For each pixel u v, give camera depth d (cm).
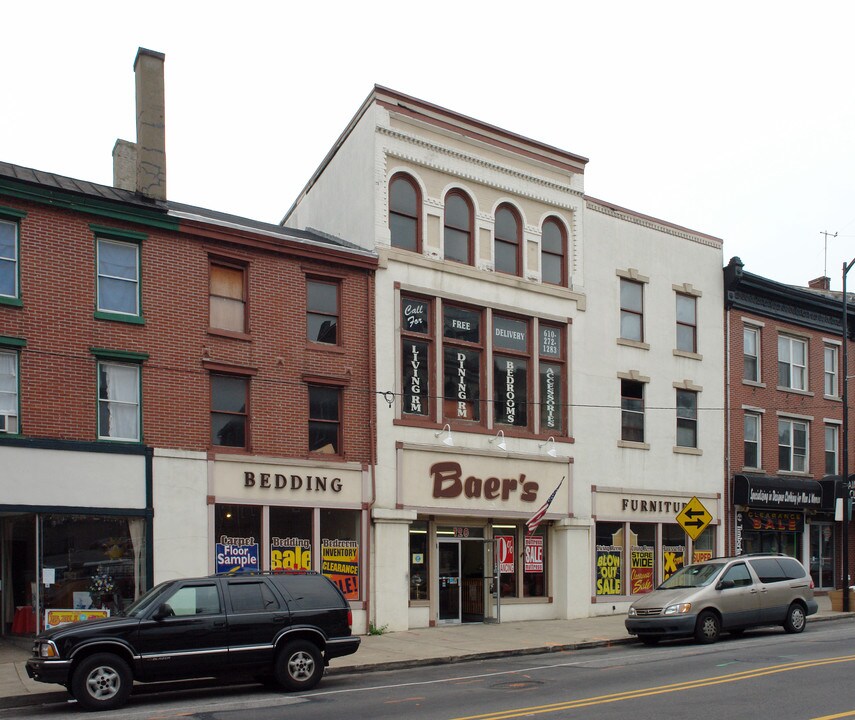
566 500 2606
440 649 1916
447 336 2442
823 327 3434
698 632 1948
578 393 2673
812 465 3331
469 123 2548
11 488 1783
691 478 2934
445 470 2373
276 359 2158
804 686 1340
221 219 2231
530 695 1345
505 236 2612
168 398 1995
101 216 1955
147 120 2073
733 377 3106
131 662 1343
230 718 1212
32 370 1841
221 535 2041
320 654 1491
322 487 2173
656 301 2922
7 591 1891
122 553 1906
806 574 2181
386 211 2370
